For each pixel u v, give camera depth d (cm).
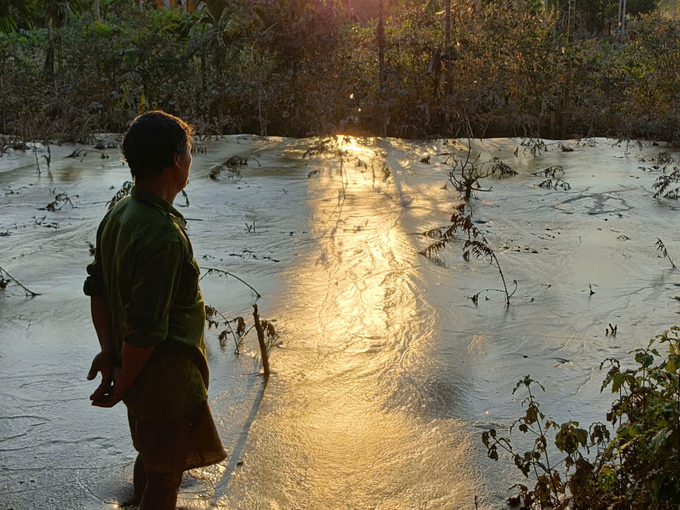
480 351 432
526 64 1739
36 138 1504
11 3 1936
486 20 1770
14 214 813
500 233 719
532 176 1080
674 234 721
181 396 235
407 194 918
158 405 233
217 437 252
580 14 3422
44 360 420
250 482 296
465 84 1753
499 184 1007
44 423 347
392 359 420
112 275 235
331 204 859
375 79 1758
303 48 1739
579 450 319
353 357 423
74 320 485
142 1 2603
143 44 1856
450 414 355
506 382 391
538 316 490
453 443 327
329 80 1759
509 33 1750
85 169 1159
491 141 1514
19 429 341
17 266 611
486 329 467
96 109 1764
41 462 313
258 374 399
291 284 559
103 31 1975
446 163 1205
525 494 275
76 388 385
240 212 820
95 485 296
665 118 1575
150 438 239
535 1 1892
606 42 2297
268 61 1794
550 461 313
